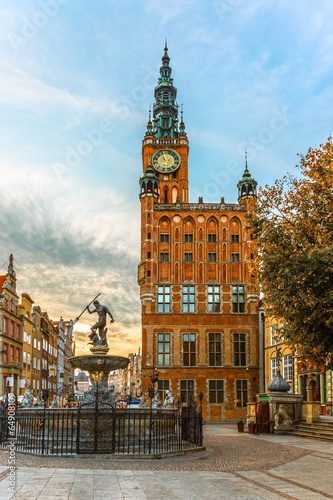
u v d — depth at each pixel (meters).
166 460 19.73
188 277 62.06
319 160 23.98
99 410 21.41
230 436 34.03
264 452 23.69
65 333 144.50
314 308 20.33
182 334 60.09
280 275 21.20
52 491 13.25
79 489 13.66
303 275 20.17
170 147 90.31
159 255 62.41
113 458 19.50
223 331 60.38
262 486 15.10
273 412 36.53
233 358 59.78
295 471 18.00
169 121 96.69
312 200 23.77
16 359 68.19
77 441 19.83
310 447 26.19
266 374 60.28
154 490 13.96
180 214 63.34
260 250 24.17
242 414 58.16
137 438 24.06
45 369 92.75
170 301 61.00
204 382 58.81
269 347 59.72
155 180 64.06
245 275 61.91
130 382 184.62
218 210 63.59
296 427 36.06
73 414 21.77
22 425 22.97
